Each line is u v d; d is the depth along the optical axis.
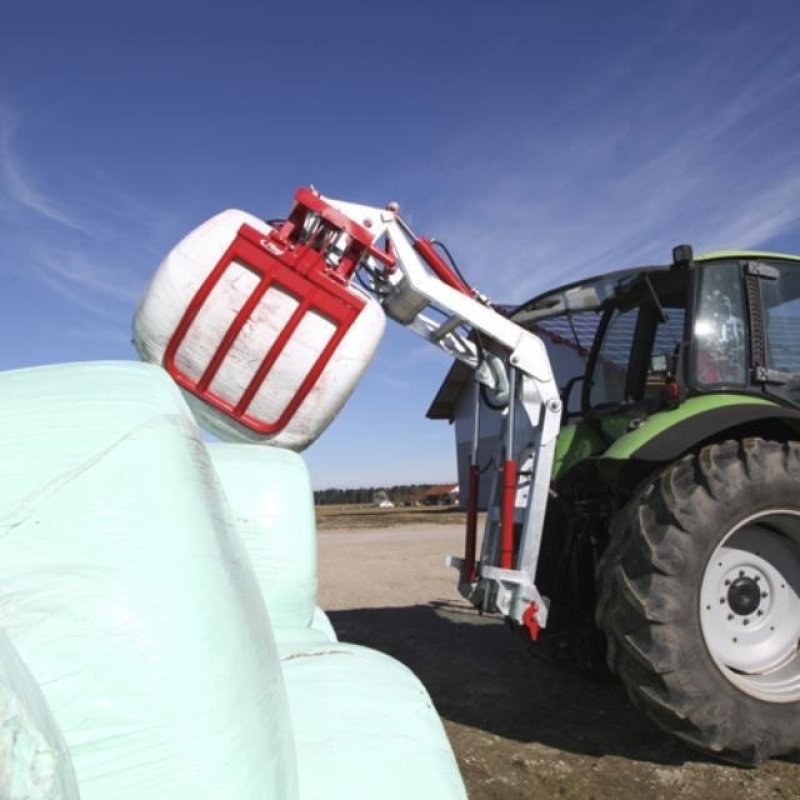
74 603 1.00
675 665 2.85
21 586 1.01
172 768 0.95
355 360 3.47
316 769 1.33
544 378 3.46
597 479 3.85
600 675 4.08
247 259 3.42
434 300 3.58
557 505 4.15
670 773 2.93
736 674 3.11
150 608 1.03
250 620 1.22
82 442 1.21
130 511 1.12
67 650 0.96
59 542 1.07
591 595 4.04
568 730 3.39
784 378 3.52
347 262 3.68
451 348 3.88
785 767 3.00
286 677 1.61
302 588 2.35
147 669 0.99
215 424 3.52
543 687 4.05
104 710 0.95
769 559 3.29
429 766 1.40
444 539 11.95
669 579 2.90
